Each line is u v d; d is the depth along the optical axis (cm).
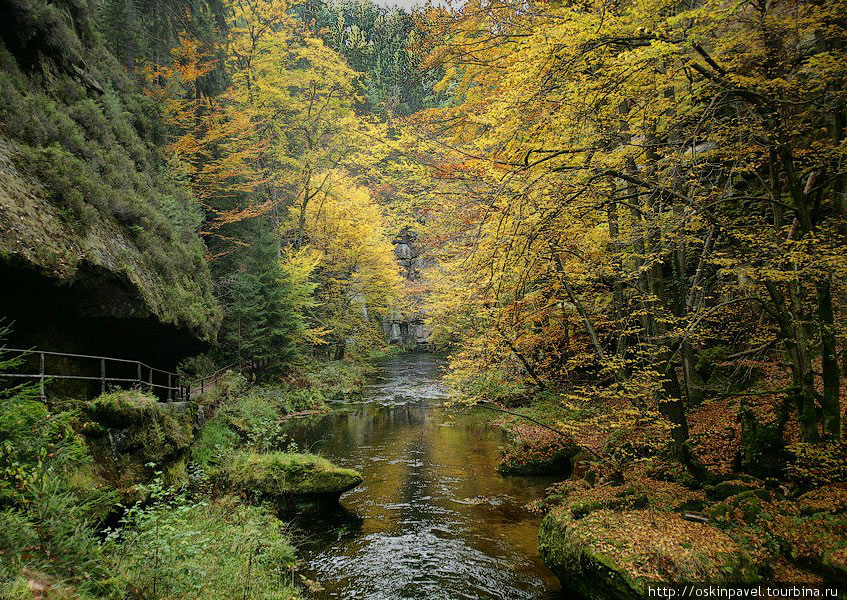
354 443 1563
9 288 733
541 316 1248
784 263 726
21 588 340
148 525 572
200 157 2303
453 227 1324
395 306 3953
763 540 642
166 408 1012
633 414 922
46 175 885
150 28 2173
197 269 1552
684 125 870
